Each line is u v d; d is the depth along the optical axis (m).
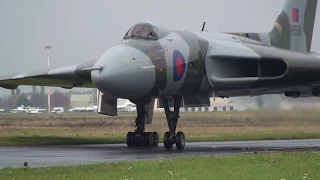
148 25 88.75
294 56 91.94
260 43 107.25
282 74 92.00
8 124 177.25
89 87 107.25
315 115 130.12
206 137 119.06
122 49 84.50
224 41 98.44
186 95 94.06
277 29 111.56
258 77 91.31
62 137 112.94
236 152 82.06
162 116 125.38
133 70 82.75
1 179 51.72
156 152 83.19
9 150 87.62
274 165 61.06
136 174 54.56
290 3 113.94
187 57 90.00
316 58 93.19
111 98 96.81
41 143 101.56
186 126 162.50
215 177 52.62
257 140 117.19
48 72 97.81
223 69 94.62
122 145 100.75
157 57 85.69
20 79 101.56
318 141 112.94
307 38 116.31
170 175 53.81
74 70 95.69
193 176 53.22
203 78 93.31
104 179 51.56
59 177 52.72
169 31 91.94
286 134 126.38
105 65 82.06
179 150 87.62
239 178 52.09
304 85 92.94
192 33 96.44
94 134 127.31
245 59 94.31
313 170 57.22
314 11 117.00
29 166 62.78
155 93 87.75
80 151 85.38
